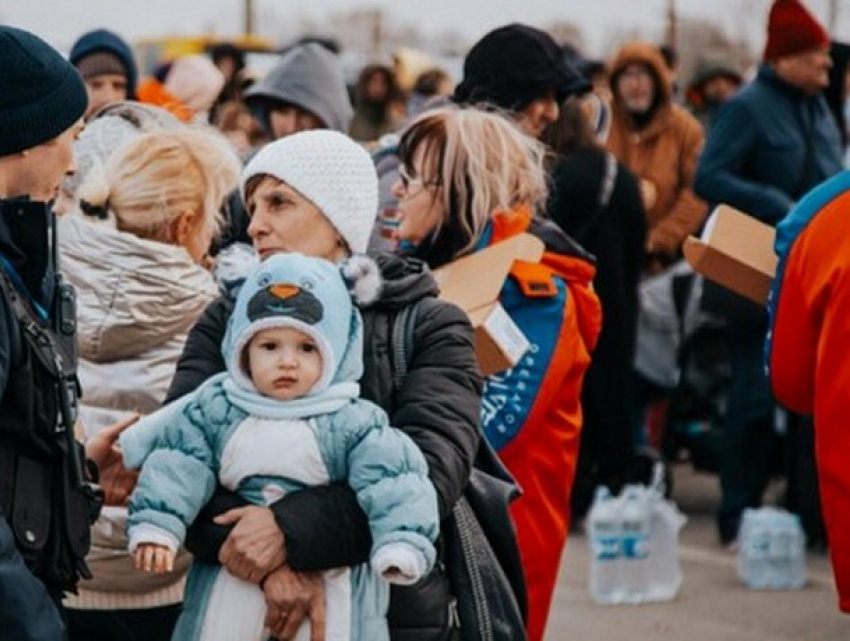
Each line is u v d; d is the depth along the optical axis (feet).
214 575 19.56
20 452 18.51
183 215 23.58
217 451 19.43
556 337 25.53
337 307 19.35
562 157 42.32
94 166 24.40
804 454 42.24
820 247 26.03
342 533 19.15
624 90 51.60
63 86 19.48
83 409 23.07
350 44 163.63
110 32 40.47
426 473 19.31
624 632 37.32
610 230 42.80
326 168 21.12
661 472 43.39
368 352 20.10
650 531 39.91
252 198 21.61
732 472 44.50
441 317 20.36
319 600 19.27
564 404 26.08
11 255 18.67
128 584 22.82
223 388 19.56
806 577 41.29
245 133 51.34
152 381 23.03
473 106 30.76
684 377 48.96
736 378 44.09
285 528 19.02
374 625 19.49
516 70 32.37
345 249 21.38
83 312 22.89
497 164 25.44
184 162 23.73
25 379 18.42
